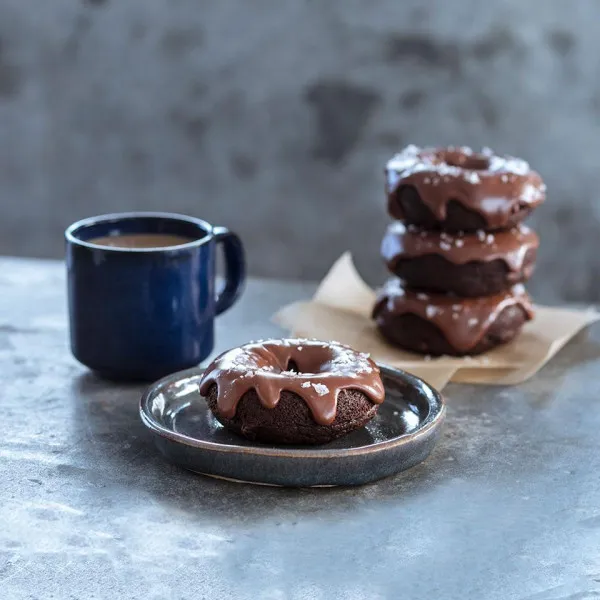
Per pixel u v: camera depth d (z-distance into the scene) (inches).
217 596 29.7
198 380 36.4
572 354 40.4
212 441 34.0
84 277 36.8
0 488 32.7
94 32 67.2
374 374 34.2
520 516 32.2
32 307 42.4
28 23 67.4
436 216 38.0
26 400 36.6
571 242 65.6
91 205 70.1
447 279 38.4
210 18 65.9
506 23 62.8
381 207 66.6
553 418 36.4
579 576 30.4
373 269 67.8
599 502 32.7
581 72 62.9
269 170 67.5
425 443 33.2
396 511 32.2
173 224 39.1
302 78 65.6
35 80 68.4
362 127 65.7
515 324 39.0
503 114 64.0
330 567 30.5
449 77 64.0
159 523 31.6
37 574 30.1
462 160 40.1
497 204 37.9
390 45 64.1
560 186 64.7
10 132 69.5
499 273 38.4
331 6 64.2
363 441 34.1
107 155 69.1
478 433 35.6
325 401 33.1
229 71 66.4
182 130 67.9
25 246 71.4
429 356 39.1
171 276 36.9
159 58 67.0
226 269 39.6
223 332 41.0
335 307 41.7
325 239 67.8
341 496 32.7
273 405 33.0
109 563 30.4
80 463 33.8
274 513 32.0
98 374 38.2
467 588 30.0
